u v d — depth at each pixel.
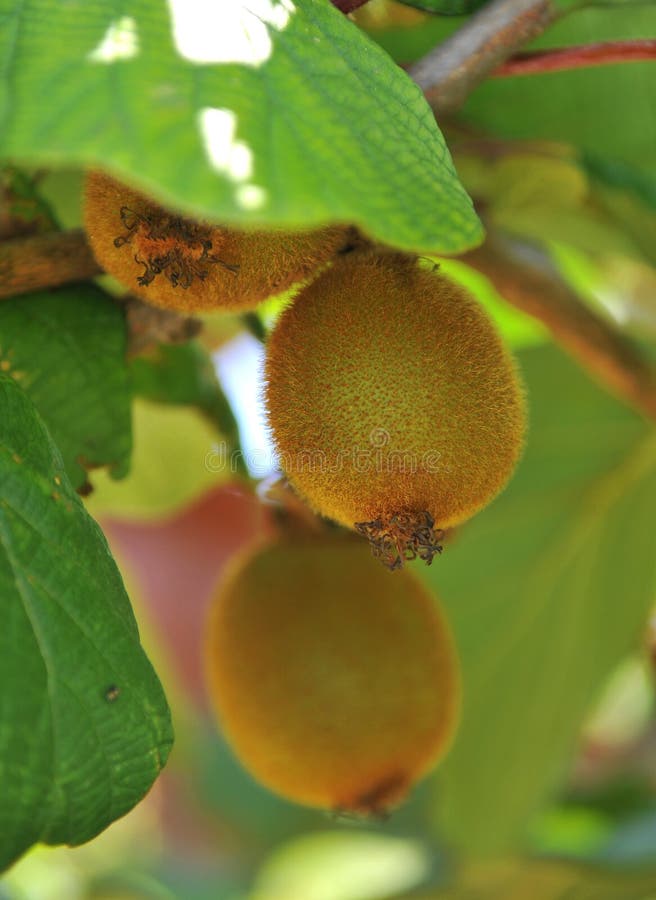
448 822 0.64
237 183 0.29
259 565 0.44
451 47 0.38
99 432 0.39
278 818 0.92
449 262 0.48
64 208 0.48
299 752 0.43
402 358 0.36
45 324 0.39
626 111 0.49
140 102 0.30
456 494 0.36
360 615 0.43
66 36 0.31
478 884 0.62
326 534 0.44
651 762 0.79
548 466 0.58
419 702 0.43
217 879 0.89
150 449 0.53
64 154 0.29
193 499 0.54
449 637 0.44
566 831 0.72
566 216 0.52
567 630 0.61
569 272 0.61
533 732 0.63
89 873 0.80
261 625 0.43
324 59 0.33
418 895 0.62
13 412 0.34
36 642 0.32
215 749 0.93
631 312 0.59
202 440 0.53
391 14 0.45
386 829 0.82
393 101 0.33
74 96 0.30
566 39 0.47
